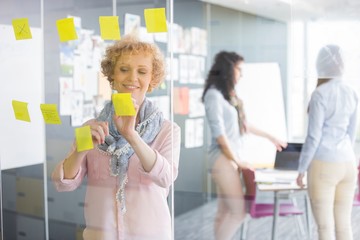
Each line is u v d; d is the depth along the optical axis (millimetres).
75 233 2080
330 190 1564
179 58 2713
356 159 1523
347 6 1454
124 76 1334
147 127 1290
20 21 1714
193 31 2842
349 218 1539
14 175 2232
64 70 2199
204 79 2418
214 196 2055
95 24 2166
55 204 2156
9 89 2166
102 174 1312
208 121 2277
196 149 2221
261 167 1968
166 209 1306
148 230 1276
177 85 2656
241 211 1923
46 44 2209
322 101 1526
